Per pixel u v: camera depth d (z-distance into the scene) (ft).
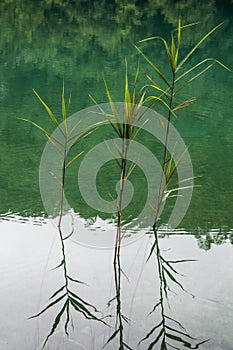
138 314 9.95
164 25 66.59
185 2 83.15
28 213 14.32
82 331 9.35
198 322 9.65
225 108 29.12
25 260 11.73
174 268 11.65
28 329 9.32
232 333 9.29
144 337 9.21
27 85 34.88
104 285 10.95
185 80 38.24
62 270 11.44
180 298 10.44
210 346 8.93
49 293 10.53
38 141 21.48
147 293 10.66
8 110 27.63
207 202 15.42
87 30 61.62
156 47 52.80
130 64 44.60
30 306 10.07
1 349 8.68
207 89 34.96
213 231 13.52
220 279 11.16
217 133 23.62
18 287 10.68
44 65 42.42
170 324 9.59
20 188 16.11
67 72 40.16
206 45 53.67
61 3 79.51
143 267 11.71
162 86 36.42
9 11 72.23
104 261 11.94
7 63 42.50
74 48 50.88
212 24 67.36
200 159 19.62
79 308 10.09
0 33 57.77
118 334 9.29
